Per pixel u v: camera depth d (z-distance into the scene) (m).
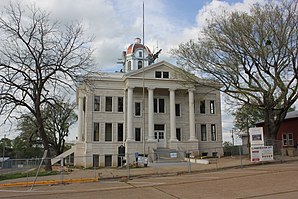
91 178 22.38
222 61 33.53
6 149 92.19
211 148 45.28
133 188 16.75
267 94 33.22
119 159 46.62
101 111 47.59
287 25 30.44
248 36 31.23
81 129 49.06
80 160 46.88
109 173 25.58
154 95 49.41
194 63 35.94
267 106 33.38
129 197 13.76
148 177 22.89
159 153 41.66
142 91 48.62
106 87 48.28
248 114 64.75
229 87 34.81
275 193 12.66
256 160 27.03
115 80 48.53
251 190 13.77
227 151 49.62
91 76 40.53
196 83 38.03
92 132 46.69
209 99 51.56
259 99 34.25
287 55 31.02
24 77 30.02
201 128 50.59
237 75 33.50
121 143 47.22
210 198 12.46
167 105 49.50
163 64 48.44
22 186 20.31
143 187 16.88
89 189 17.19
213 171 24.50
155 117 48.53
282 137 47.16
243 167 25.58
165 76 48.41
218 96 51.91
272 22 30.64
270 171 20.53
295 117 45.06
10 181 22.53
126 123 47.31
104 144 46.69
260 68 32.53
